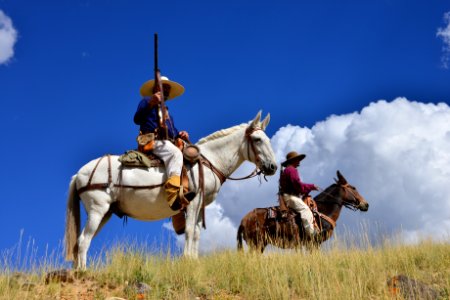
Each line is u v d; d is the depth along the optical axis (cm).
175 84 912
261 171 884
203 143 887
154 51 863
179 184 798
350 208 1132
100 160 812
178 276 743
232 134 891
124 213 824
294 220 1056
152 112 859
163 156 822
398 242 988
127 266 750
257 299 710
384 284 761
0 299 623
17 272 714
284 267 798
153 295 670
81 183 796
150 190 808
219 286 746
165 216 834
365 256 873
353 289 711
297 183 1066
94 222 782
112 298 646
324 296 688
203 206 845
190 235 819
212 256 877
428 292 728
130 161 805
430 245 1005
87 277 721
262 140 884
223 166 879
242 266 805
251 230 1067
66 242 784
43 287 679
